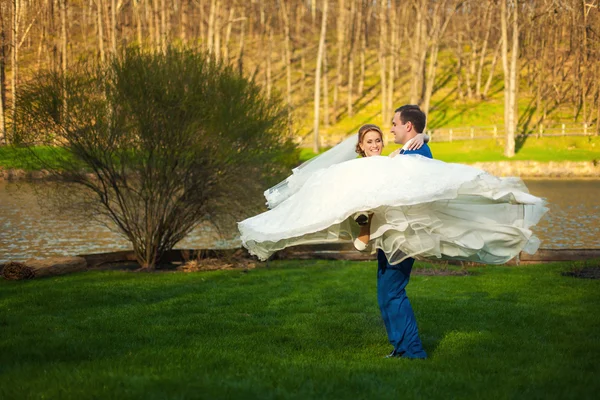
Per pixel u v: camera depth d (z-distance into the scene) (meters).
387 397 3.87
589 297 8.44
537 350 5.52
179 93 12.41
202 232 18.70
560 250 12.43
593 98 47.53
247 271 11.73
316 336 6.31
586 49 46.69
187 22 50.41
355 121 54.38
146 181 12.84
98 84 12.48
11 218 20.59
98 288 9.59
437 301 8.24
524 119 51.81
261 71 59.72
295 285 9.92
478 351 5.46
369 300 8.54
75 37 54.91
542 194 29.41
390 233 4.80
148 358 4.95
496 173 38.66
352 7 58.44
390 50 54.41
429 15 51.00
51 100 12.09
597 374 4.54
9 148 12.39
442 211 4.93
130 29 44.97
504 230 4.96
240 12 58.34
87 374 4.27
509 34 50.78
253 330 6.67
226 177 13.18
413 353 5.17
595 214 22.50
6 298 8.69
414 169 4.84
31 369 4.57
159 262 13.39
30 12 41.25
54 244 16.47
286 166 14.43
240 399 3.77
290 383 4.12
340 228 5.15
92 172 12.77
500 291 9.02
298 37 61.75
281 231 4.95
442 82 62.50
